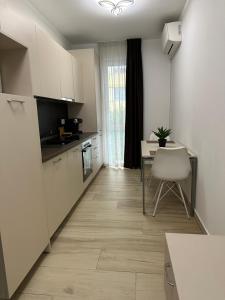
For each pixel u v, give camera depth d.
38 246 1.81
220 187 1.81
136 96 4.55
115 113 4.74
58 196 2.31
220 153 1.81
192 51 2.69
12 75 2.13
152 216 2.68
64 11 3.16
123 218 2.65
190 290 0.87
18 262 1.52
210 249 1.12
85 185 3.43
